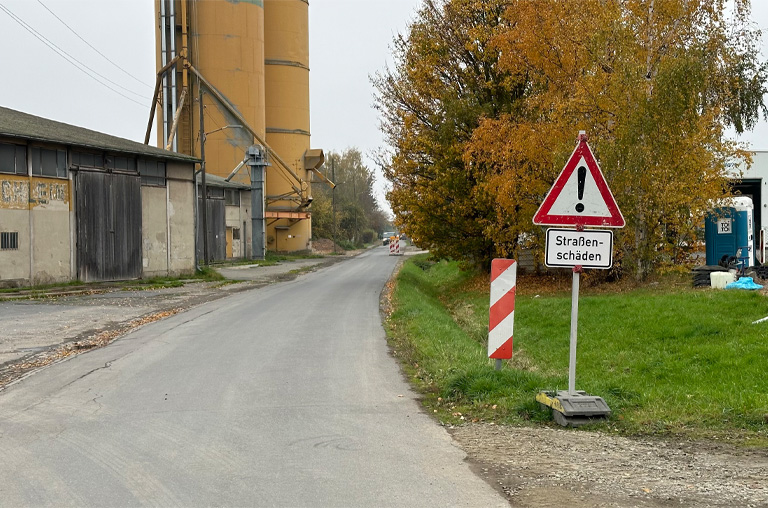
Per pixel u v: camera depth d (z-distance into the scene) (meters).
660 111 19.02
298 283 34.12
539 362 13.77
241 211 63.03
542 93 22.84
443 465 6.16
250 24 64.75
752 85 35.03
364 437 7.14
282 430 7.43
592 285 22.94
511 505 5.14
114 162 32.59
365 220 120.50
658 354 12.12
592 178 7.84
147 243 34.62
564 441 7.02
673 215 20.11
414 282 32.50
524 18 22.06
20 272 27.64
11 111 32.44
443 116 26.73
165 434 7.32
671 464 6.20
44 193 28.72
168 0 62.03
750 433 7.27
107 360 12.30
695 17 20.80
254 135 64.00
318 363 11.65
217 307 21.88
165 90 62.09
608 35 20.06
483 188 24.31
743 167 34.44
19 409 8.70
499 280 9.80
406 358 12.20
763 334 11.88
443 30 27.41
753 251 24.05
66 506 5.18
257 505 5.17
